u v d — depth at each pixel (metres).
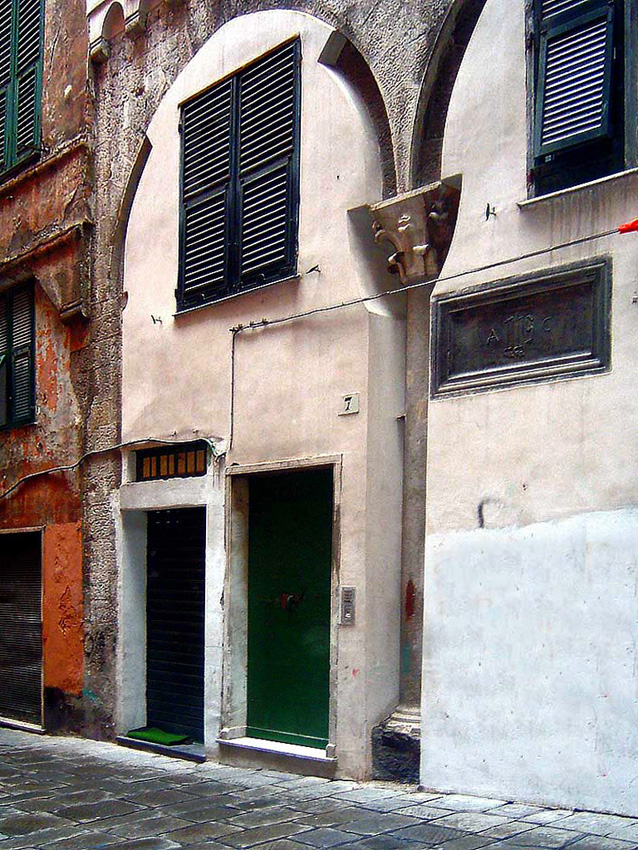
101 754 9.14
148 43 10.01
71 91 10.98
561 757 5.89
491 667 6.32
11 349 12.01
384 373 7.48
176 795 7.09
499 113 6.66
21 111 11.84
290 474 8.28
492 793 6.23
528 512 6.23
